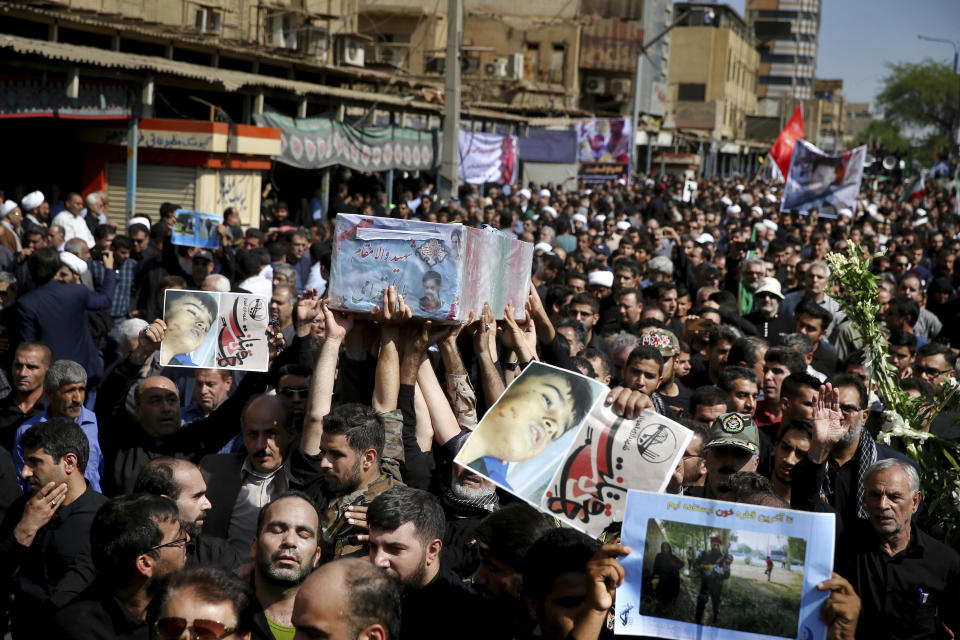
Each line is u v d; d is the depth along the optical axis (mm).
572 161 35906
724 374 6375
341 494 4262
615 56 54938
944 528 4984
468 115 29672
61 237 11523
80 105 15070
